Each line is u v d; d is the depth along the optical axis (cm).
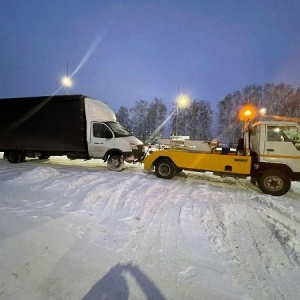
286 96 4303
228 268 290
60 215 425
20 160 1118
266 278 274
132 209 481
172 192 622
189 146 802
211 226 410
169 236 367
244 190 704
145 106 5375
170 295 239
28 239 333
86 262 287
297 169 646
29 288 238
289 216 475
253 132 730
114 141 927
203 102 4909
